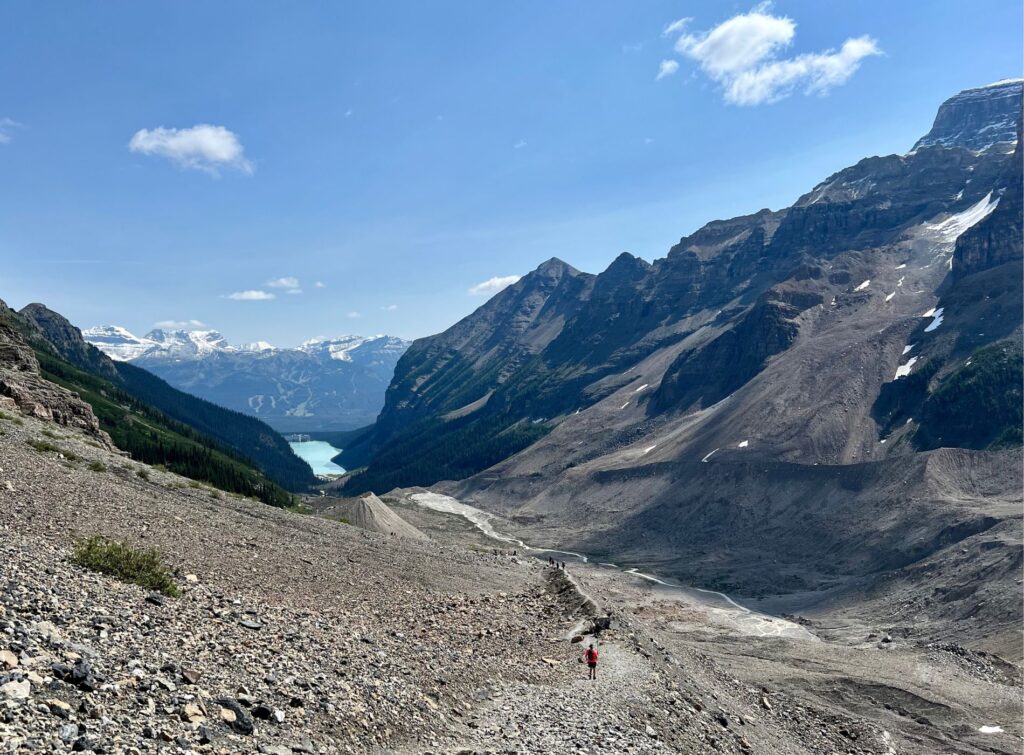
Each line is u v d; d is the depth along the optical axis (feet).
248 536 162.30
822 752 143.74
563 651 131.03
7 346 312.50
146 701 46.39
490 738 71.31
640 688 114.01
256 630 75.46
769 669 235.40
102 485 160.76
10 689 39.32
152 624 63.10
